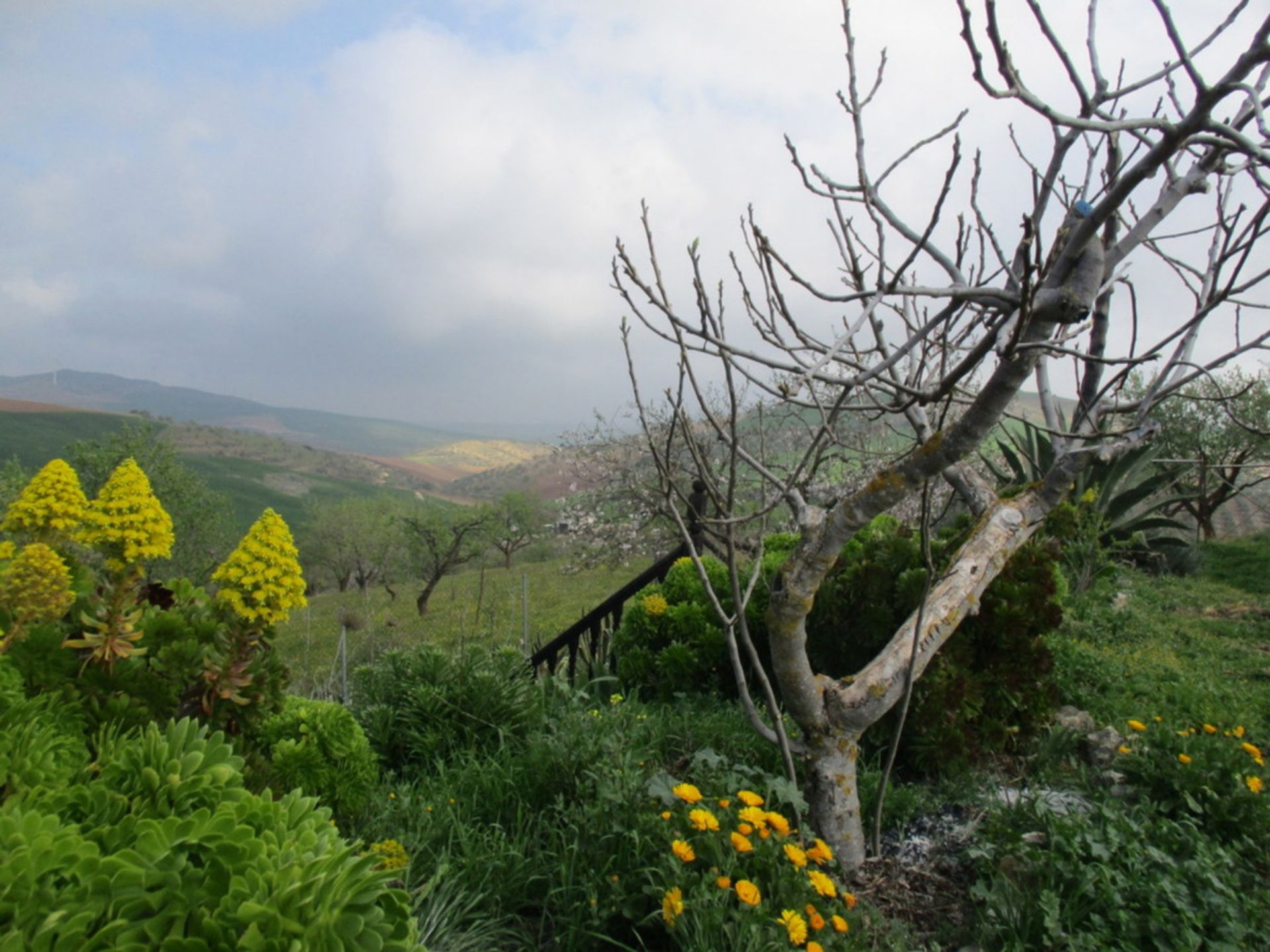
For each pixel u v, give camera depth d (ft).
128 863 4.59
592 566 54.03
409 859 9.01
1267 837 10.80
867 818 11.61
